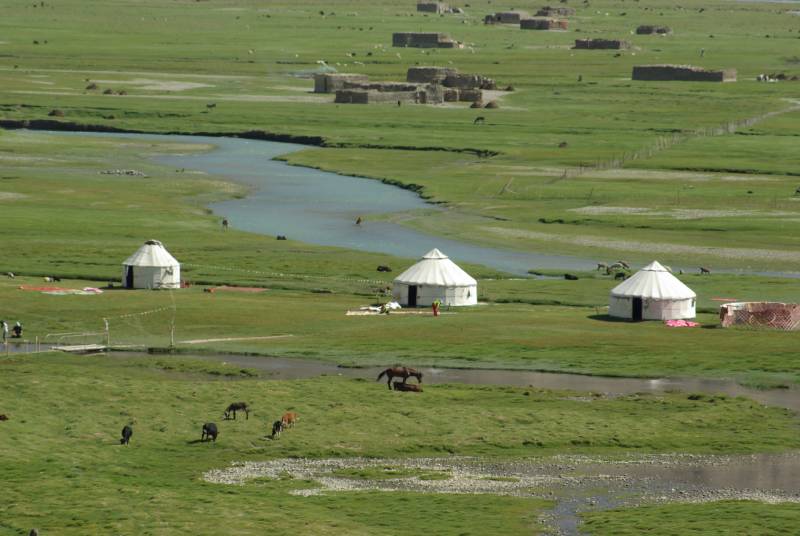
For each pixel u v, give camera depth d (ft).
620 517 648.38
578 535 627.46
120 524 636.07
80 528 632.38
